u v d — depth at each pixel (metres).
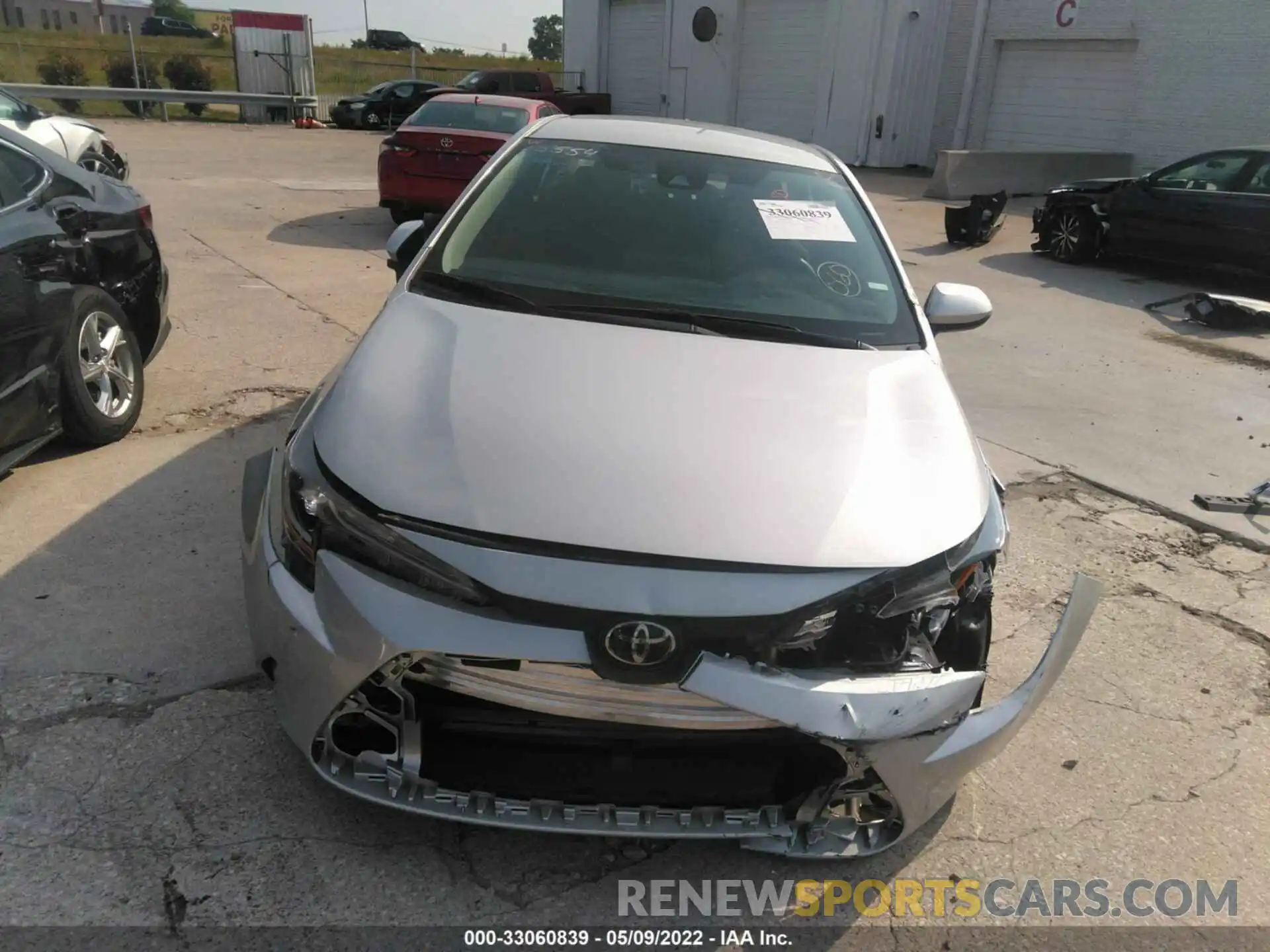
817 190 3.59
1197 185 9.85
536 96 23.58
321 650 2.04
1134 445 5.56
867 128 19.86
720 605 1.96
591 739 2.09
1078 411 6.10
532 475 2.12
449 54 50.97
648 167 3.52
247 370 5.45
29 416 3.76
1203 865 2.54
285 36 25.33
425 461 2.15
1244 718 3.16
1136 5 15.76
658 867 2.36
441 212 9.98
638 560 1.98
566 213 3.27
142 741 2.56
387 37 53.75
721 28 22.47
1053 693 3.21
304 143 19.59
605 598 1.93
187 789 2.42
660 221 3.27
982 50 18.33
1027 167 15.61
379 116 24.80
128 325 4.45
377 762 2.14
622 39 25.72
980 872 2.46
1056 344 7.67
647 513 2.06
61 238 4.03
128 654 2.91
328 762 2.16
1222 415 6.18
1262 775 2.89
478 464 2.14
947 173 14.95
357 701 2.07
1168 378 6.91
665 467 2.18
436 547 1.99
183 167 14.07
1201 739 3.04
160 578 3.32
